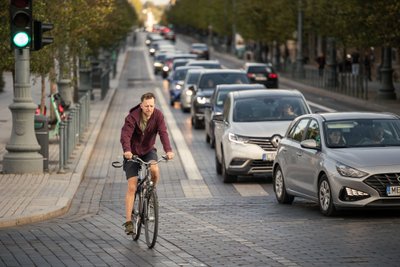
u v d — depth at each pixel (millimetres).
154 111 19062
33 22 28656
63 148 33375
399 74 99062
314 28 99375
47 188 28953
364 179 22688
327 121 25203
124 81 113938
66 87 58312
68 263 17328
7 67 36438
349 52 115438
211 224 22328
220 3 181500
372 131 24766
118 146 45250
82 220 23469
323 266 16625
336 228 21266
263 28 125750
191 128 55000
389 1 62719
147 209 18922
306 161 24938
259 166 32031
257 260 17328
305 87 97812
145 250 18625
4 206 24812
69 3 46062
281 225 22000
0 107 64875
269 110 34344
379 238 19625
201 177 34438
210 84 55781
